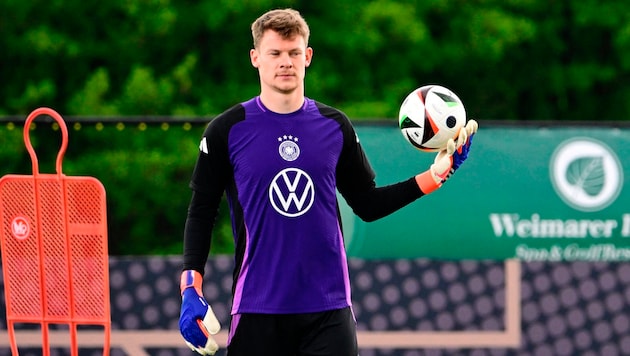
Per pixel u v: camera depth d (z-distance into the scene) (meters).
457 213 23.12
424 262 23.17
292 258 15.05
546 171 23.20
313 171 15.07
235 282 15.45
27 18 54.66
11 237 18.83
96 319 18.58
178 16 53.94
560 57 59.19
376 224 23.14
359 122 22.80
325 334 15.23
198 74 54.19
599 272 23.31
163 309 23.20
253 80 54.50
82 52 54.50
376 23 54.19
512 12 57.81
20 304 18.86
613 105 59.16
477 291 23.23
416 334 23.20
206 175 15.34
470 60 56.97
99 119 23.03
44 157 44.84
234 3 52.84
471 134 15.64
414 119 15.70
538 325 23.31
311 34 53.97
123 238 41.34
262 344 15.30
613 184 23.25
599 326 23.36
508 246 23.23
